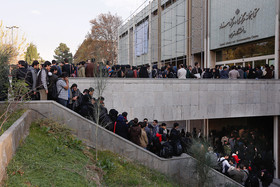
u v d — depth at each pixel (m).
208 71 13.80
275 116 14.45
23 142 4.73
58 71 9.93
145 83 11.34
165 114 11.70
